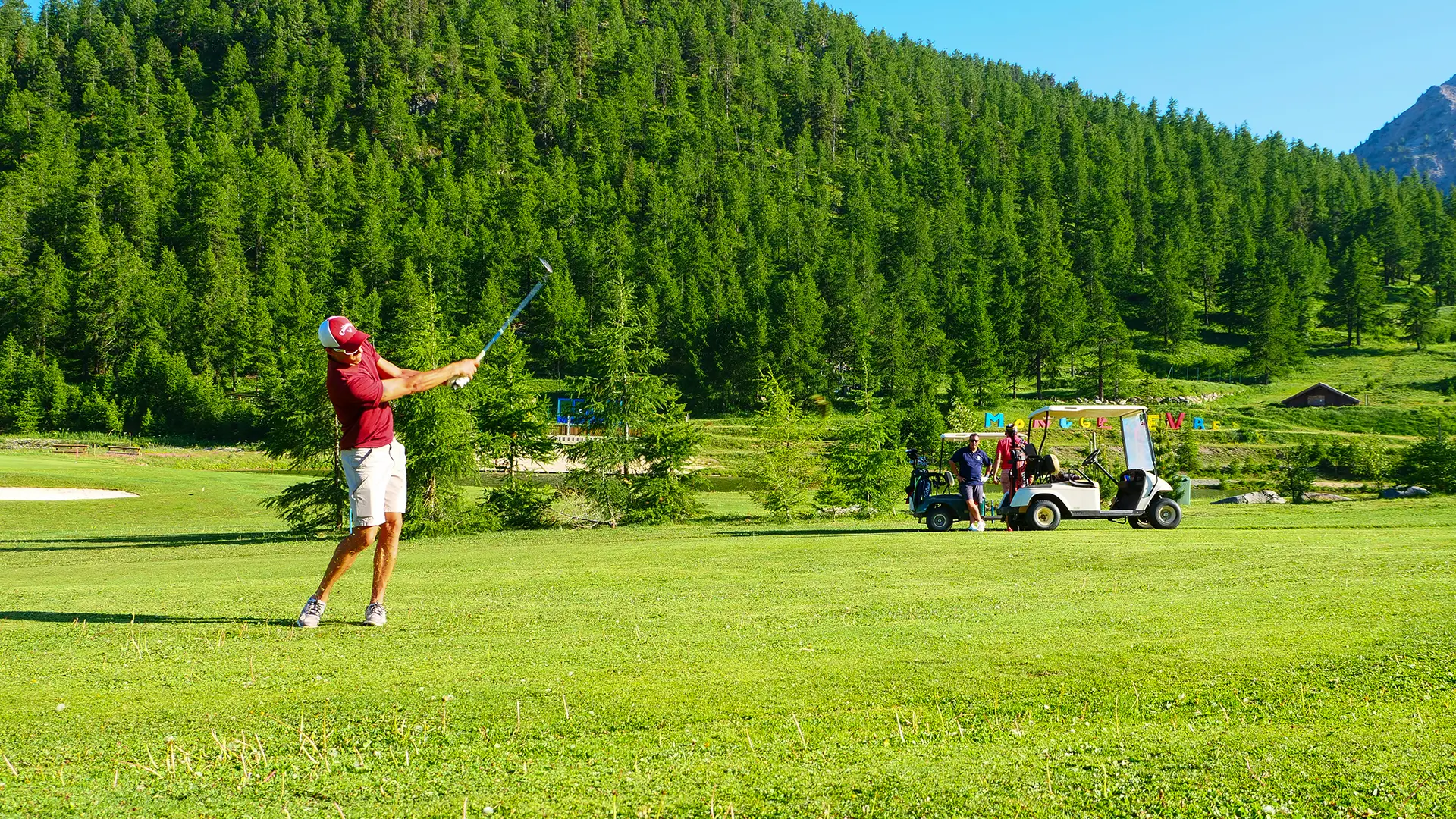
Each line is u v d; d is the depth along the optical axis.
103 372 113.19
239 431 92.38
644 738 3.84
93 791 3.32
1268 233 179.25
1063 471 17.78
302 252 143.62
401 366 26.45
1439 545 10.88
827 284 137.62
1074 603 6.84
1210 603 6.61
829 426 28.05
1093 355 130.12
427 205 159.75
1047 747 3.62
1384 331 149.12
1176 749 3.55
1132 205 180.38
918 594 7.62
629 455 28.00
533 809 3.11
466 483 28.69
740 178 181.88
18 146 185.38
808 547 13.03
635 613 6.82
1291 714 3.96
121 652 5.58
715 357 112.56
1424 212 199.00
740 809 3.07
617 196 174.50
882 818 2.97
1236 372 133.00
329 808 3.15
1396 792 3.09
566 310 121.19
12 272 122.69
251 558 16.83
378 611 6.49
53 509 35.41
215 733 3.95
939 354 122.19
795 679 4.69
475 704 4.33
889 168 199.88
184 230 145.25
